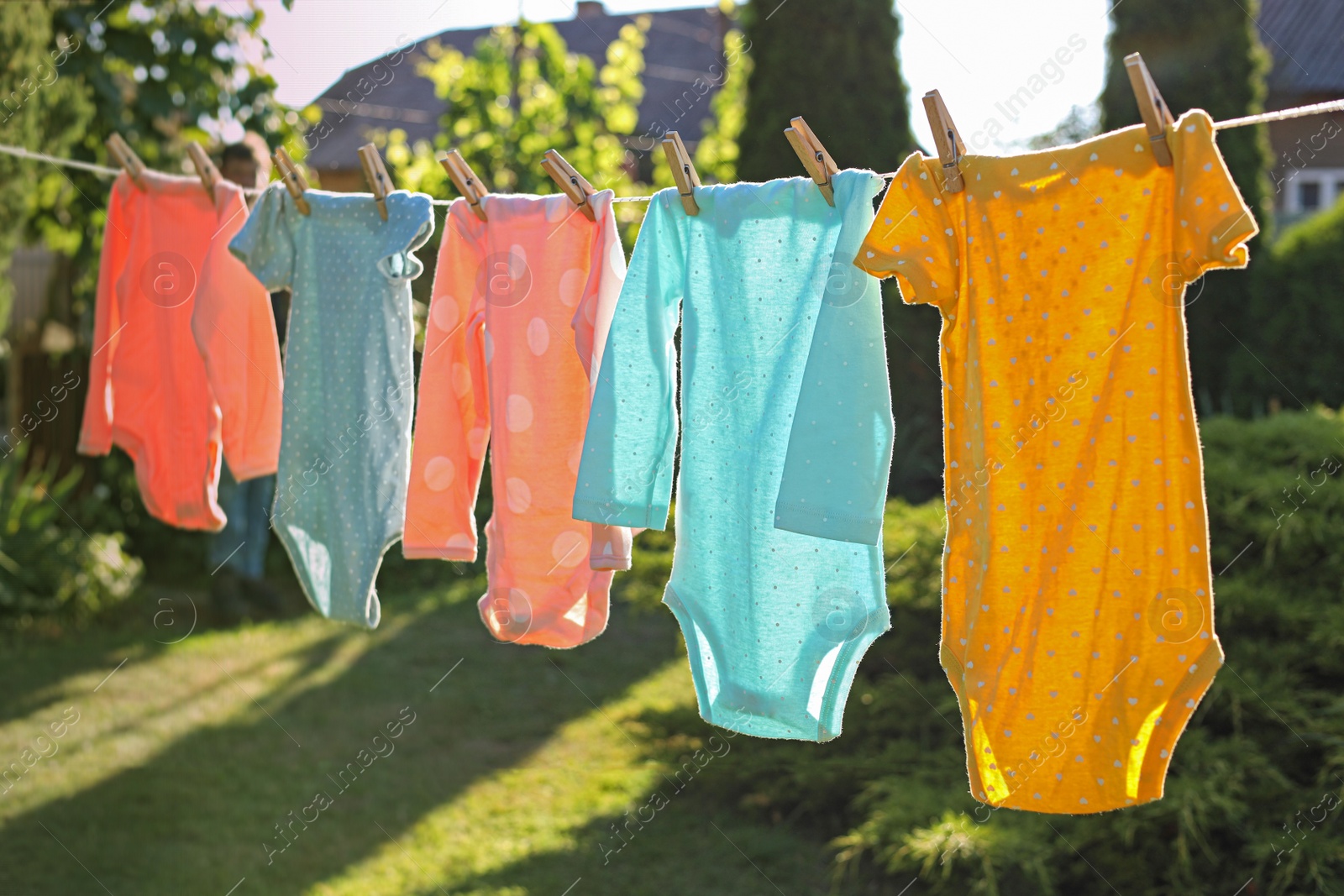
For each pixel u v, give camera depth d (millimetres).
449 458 2402
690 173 2100
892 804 3217
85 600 5852
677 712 3980
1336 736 2975
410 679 5012
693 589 2160
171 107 5379
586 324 2189
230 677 5012
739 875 3227
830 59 5535
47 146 4953
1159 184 1729
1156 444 1751
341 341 2473
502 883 3188
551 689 4852
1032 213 1809
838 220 2002
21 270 7277
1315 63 9242
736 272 2078
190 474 2715
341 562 2523
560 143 6781
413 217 2373
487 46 7043
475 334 2365
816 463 1899
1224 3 5176
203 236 2680
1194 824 2908
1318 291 5258
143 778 3883
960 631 1889
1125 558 1773
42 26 4562
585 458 2088
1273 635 3383
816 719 2092
